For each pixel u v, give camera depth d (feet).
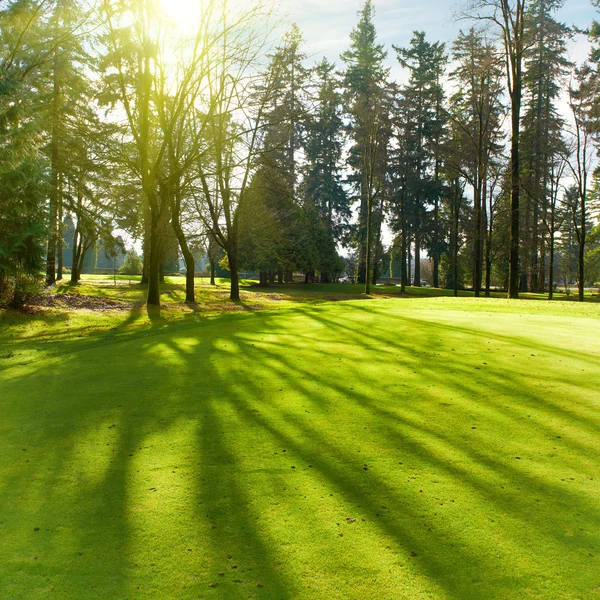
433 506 10.52
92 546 9.15
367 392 19.07
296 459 13.01
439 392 18.94
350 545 9.09
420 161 152.25
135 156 70.28
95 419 16.37
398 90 149.48
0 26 62.85
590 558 8.66
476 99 100.78
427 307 50.06
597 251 177.88
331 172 164.76
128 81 62.80
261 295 109.91
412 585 7.98
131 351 28.40
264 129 77.15
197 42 61.46
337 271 158.92
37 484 11.68
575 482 11.64
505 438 14.40
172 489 11.37
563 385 19.62
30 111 58.70
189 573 8.34
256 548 9.03
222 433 14.94
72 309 61.52
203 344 29.96
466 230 146.51
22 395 19.40
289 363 24.12
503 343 27.84
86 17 59.11
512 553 8.82
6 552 8.98
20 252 50.70
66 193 83.20
